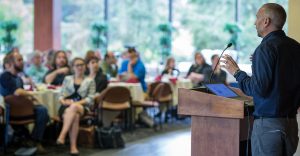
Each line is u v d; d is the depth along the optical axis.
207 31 11.20
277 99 2.64
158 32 11.32
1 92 5.61
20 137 5.73
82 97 5.88
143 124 7.66
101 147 5.87
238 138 2.80
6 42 9.43
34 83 6.50
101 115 6.43
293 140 2.74
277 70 2.64
